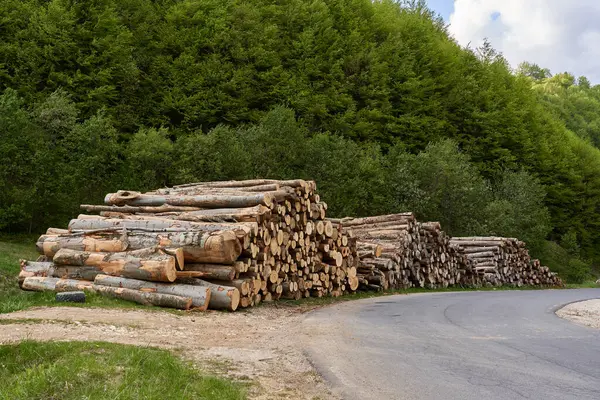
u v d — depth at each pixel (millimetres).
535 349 7734
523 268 34656
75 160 28500
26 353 5891
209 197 13938
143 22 59094
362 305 14398
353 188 40719
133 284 11297
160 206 14875
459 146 71188
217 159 32438
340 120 60219
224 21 62250
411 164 47656
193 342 7508
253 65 62188
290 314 11977
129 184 30000
